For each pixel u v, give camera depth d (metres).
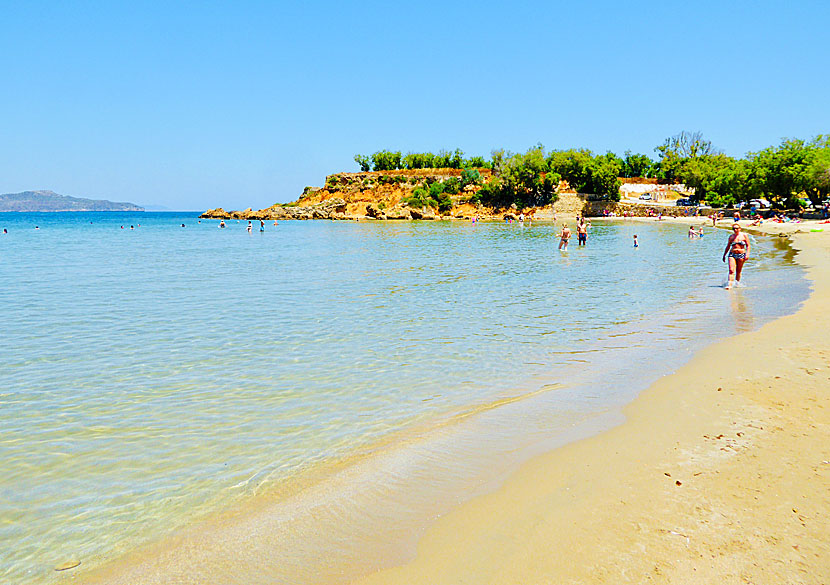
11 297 19.52
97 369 10.41
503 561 4.36
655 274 25.00
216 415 8.01
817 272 22.94
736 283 20.61
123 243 56.03
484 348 11.77
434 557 4.47
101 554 4.73
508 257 35.19
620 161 130.75
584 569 4.18
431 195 121.75
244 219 134.88
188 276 26.22
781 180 72.94
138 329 14.03
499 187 115.25
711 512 4.89
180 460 6.53
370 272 27.38
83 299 19.02
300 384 9.42
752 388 8.24
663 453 6.19
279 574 4.36
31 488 5.90
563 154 114.88
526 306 16.97
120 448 6.89
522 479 5.77
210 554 4.68
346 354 11.39
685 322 13.90
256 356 11.29
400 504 5.39
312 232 77.81
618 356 10.84
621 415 7.53
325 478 6.00
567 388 8.92
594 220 98.56
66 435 7.32
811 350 10.19
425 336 12.98
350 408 8.23
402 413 7.99
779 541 4.40
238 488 5.84
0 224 124.19
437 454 6.53
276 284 22.95
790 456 5.90
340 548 4.68
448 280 23.75
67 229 96.25
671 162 133.38
